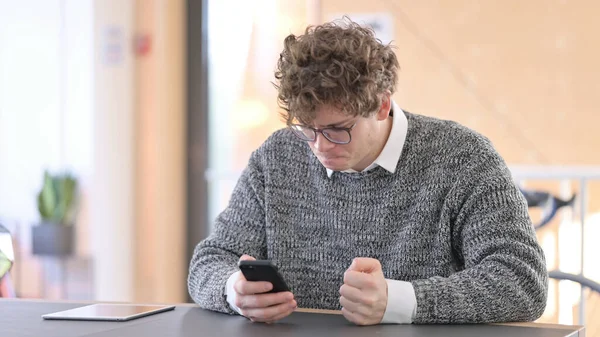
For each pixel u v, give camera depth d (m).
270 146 1.90
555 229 4.00
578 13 4.55
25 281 4.73
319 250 1.80
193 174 4.86
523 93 4.68
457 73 4.77
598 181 4.18
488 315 1.49
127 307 1.68
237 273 1.62
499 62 4.70
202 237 4.86
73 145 4.67
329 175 1.79
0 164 4.73
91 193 4.67
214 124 4.85
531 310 1.52
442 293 1.49
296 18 4.70
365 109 1.50
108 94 4.65
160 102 4.74
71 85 4.65
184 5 4.81
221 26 4.79
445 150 1.72
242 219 1.88
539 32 4.63
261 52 4.74
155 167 4.75
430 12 4.77
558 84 4.62
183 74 4.83
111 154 4.69
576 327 1.46
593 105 4.55
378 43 1.56
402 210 1.74
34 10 4.65
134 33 4.74
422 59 4.81
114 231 4.71
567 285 3.12
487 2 4.70
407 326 1.46
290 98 1.51
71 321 1.53
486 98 4.74
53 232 4.56
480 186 1.65
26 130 4.70
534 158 4.68
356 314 1.47
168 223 4.79
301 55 1.49
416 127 1.76
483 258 1.60
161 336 1.38
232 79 4.80
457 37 4.75
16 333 1.42
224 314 1.61
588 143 4.57
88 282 4.70
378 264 1.50
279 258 1.83
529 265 1.55
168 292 4.80
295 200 1.84
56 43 4.64
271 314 1.48
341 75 1.46
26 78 4.69
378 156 1.73
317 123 1.52
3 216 4.72
